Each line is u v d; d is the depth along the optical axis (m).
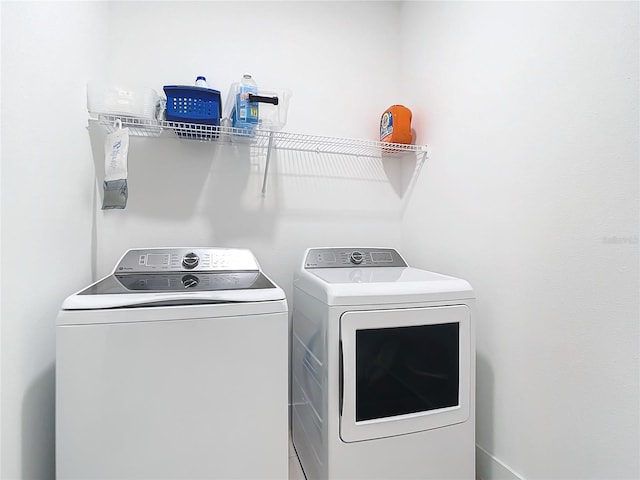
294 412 1.82
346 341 1.17
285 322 1.09
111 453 0.94
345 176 2.12
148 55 1.76
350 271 1.64
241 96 1.52
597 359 1.05
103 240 1.66
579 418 1.10
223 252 1.59
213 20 1.86
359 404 1.20
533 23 1.26
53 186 1.09
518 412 1.33
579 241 1.10
